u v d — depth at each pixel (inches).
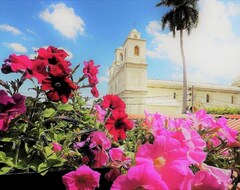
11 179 41.8
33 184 42.9
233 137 54.2
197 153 43.5
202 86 1915.6
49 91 51.7
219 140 56.3
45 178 43.5
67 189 41.1
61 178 44.4
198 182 40.6
